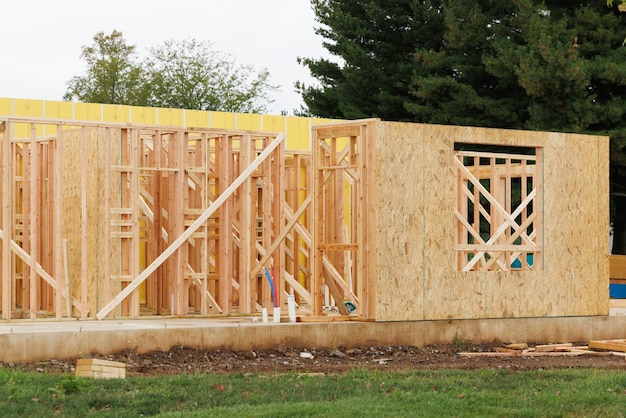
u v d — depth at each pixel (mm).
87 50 55281
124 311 16062
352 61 32594
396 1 32594
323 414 8977
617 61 27156
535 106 27109
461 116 29094
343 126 15570
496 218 19672
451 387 10742
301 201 20203
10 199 14992
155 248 17266
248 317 16469
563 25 27250
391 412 9172
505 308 16250
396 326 15242
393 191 15273
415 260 15445
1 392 9602
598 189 17297
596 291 17234
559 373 12008
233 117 21969
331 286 15523
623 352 15180
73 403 9273
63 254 15812
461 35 29172
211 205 16312
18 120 14930
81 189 15539
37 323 14609
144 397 9672
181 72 53875
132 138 15844
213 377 11062
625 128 26469
